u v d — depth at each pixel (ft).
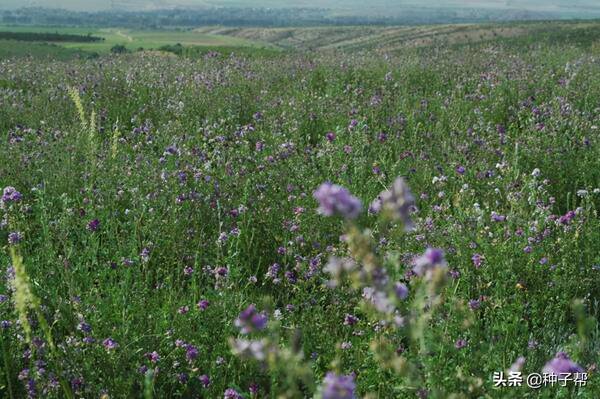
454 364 13.17
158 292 17.60
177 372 14.71
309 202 22.00
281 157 25.81
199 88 39.88
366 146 28.45
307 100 38.40
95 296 16.34
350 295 16.47
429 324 13.99
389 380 13.07
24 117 35.42
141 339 15.15
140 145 28.35
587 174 26.58
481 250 18.69
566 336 16.16
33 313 15.26
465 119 35.88
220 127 32.65
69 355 13.96
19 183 24.08
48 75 48.21
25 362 14.55
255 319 9.37
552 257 18.80
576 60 50.65
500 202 23.89
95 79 44.32
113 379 13.99
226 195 22.93
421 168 26.63
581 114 33.88
